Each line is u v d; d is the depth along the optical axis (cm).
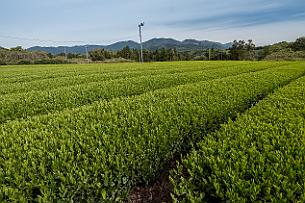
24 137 644
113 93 1555
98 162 509
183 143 783
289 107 857
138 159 578
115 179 511
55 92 1523
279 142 543
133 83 1948
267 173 431
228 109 996
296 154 500
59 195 446
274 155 482
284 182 398
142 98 1105
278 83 1695
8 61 9175
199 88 1332
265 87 1464
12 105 1202
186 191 448
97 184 471
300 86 1341
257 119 718
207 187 439
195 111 871
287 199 382
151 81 2059
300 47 12812
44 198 421
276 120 708
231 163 473
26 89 1970
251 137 579
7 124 815
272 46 14112
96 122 743
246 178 437
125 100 1098
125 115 824
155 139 646
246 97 1175
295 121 681
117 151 575
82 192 466
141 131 694
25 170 482
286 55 11906
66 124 749
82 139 604
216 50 13225
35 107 1195
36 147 584
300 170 437
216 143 558
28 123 796
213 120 886
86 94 1465
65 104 1230
